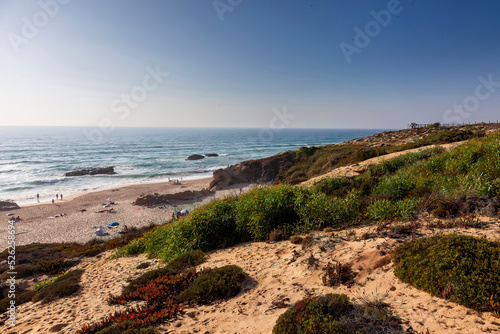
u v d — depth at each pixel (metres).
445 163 11.94
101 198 48.25
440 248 4.23
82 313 6.74
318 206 8.88
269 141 194.88
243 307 5.07
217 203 11.52
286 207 9.48
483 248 3.90
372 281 4.65
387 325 3.43
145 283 7.15
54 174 72.50
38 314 7.51
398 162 16.00
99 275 10.59
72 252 18.44
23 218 37.75
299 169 45.38
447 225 5.82
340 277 4.92
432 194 7.74
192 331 4.63
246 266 6.94
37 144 165.62
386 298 4.09
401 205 7.75
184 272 6.95
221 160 99.75
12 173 73.19
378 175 14.71
